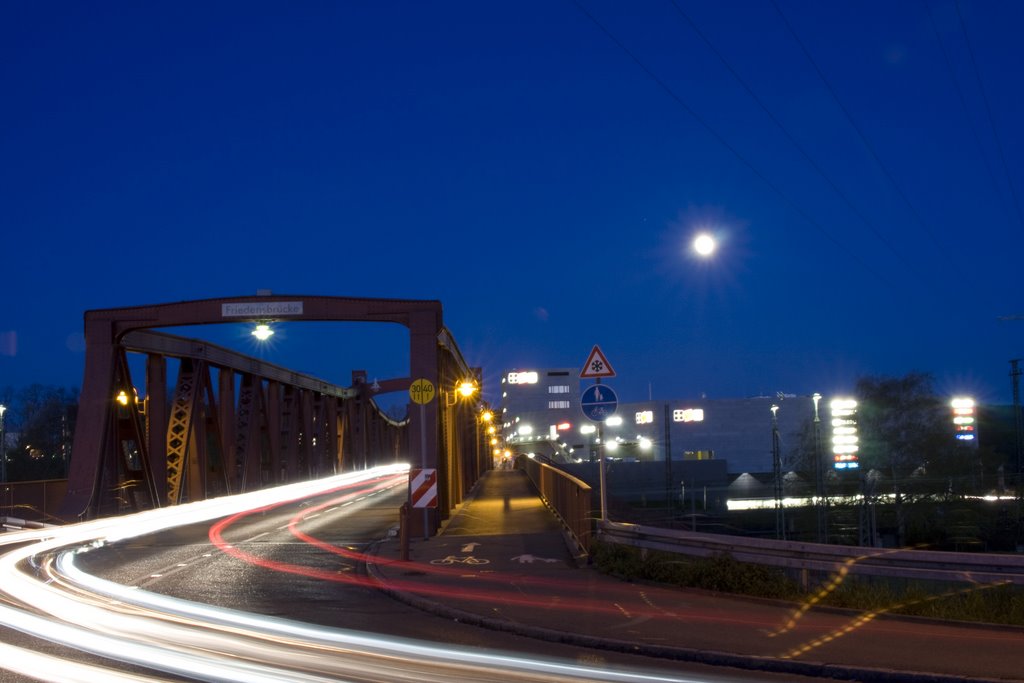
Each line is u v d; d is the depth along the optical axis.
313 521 32.69
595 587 15.20
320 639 11.18
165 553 22.17
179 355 40.31
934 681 8.62
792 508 56.31
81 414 32.12
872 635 10.74
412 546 22.09
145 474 35.56
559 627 11.48
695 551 15.62
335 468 78.19
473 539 23.42
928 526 52.53
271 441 55.75
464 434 46.66
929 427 67.56
